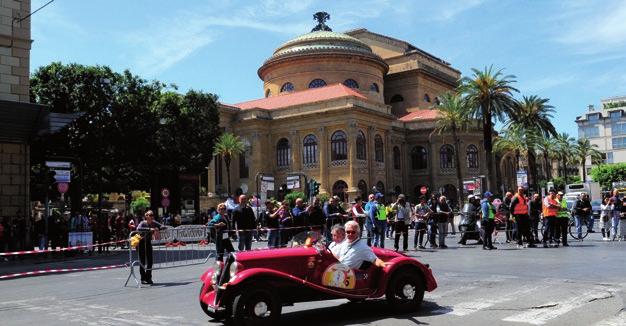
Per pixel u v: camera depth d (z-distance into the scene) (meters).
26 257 24.27
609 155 127.50
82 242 24.83
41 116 23.83
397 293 9.10
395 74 72.00
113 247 29.59
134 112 35.12
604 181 95.25
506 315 8.59
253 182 56.66
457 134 62.09
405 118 66.88
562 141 79.81
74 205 38.09
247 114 57.91
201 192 57.00
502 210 26.33
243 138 57.81
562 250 18.88
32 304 11.34
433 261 16.38
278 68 66.31
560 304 9.29
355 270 8.89
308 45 65.50
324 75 64.19
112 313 9.92
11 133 24.16
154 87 38.62
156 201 37.69
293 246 9.41
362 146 54.66
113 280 14.97
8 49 24.67
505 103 41.97
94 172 39.78
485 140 42.50
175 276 15.27
